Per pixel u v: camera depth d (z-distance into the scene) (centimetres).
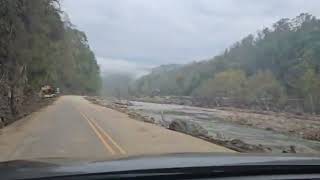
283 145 3369
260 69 15962
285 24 17650
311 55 13338
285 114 8800
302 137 4294
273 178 293
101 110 5816
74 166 280
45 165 286
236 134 4141
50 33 4572
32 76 4906
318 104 11000
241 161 311
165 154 354
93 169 272
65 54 8288
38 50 4022
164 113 7325
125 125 3484
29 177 255
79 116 4412
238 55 19212
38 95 6856
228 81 15925
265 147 2953
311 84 11406
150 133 2878
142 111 7388
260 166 298
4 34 2798
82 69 14750
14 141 2273
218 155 344
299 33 16100
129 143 2300
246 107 11469
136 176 270
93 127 3188
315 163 306
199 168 287
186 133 3183
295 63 14475
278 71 15375
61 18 4984
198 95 17688
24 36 3095
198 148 2159
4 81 3475
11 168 277
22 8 2934
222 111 9125
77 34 13700
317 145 3594
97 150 1991
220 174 291
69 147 2069
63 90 13325
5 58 3031
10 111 3838
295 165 301
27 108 5109
